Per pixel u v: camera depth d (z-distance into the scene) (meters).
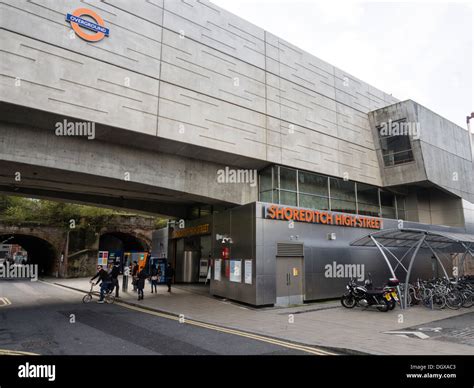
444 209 24.55
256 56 17.67
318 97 20.16
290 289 14.92
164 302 14.91
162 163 15.16
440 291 13.73
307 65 20.03
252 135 16.64
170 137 14.01
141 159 14.59
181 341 7.93
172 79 14.54
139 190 16.41
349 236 17.80
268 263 14.36
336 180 20.55
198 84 15.27
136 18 14.02
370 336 8.28
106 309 13.33
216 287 16.72
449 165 23.48
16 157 11.70
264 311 12.82
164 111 14.05
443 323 10.18
